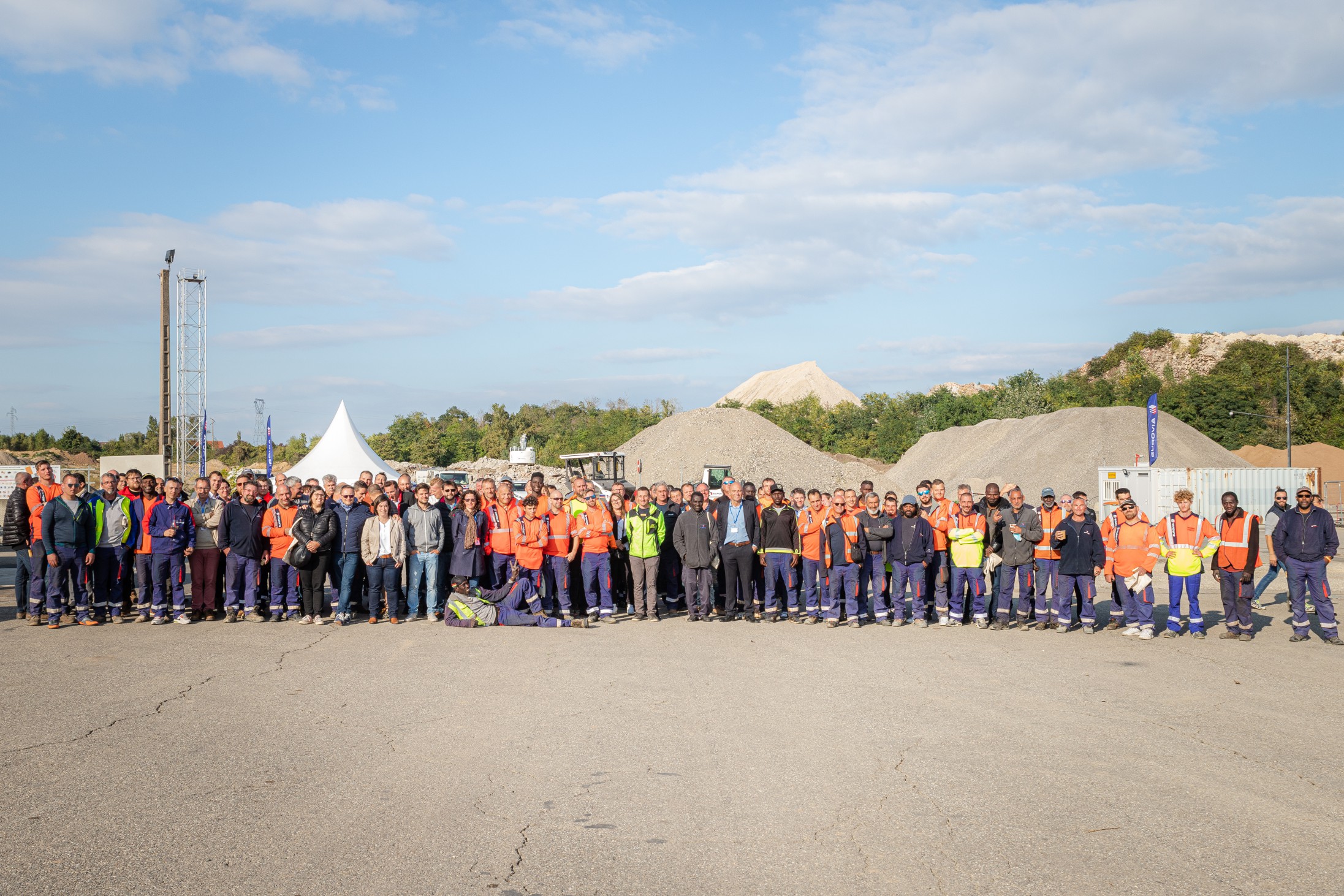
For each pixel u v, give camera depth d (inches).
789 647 424.2
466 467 2381.9
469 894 160.6
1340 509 1582.2
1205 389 2896.2
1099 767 236.8
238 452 3166.8
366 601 561.0
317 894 160.4
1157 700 314.0
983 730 272.8
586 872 170.2
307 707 297.1
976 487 1834.4
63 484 474.0
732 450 1737.2
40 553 472.1
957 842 186.1
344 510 500.7
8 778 224.4
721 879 167.6
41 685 329.7
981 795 214.7
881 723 280.2
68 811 201.6
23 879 165.8
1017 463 1849.2
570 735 264.8
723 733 268.1
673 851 180.9
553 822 196.4
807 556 515.5
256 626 477.7
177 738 260.5
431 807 205.5
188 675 346.9
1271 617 530.9
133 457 1100.5
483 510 512.1
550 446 3117.6
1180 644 434.6
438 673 354.3
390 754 245.3
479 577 515.8
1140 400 3051.2
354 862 174.4
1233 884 167.0
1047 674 359.6
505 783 221.9
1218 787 221.9
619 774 229.3
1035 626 487.5
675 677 348.2
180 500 481.7
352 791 215.8
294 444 3297.2
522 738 261.7
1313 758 246.1
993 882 167.2
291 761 238.8
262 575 528.1
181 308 1969.7
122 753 245.4
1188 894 162.9
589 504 511.8
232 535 485.4
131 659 379.6
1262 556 874.1
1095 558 464.4
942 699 314.0
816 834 190.1
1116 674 358.9
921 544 498.6
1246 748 255.8
